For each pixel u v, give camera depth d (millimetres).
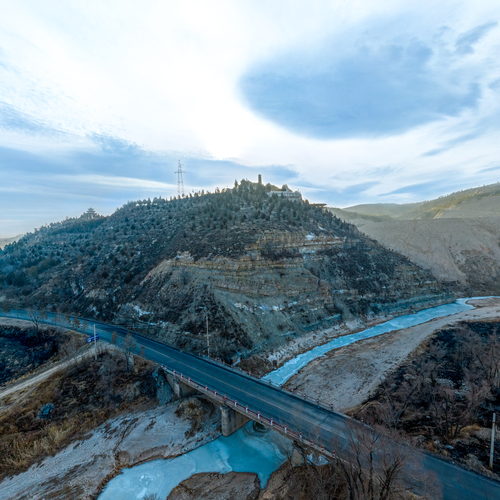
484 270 140000
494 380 46094
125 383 51250
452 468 29719
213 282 73062
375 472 26922
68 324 77938
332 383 51750
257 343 62250
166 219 125562
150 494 33750
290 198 150000
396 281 103000
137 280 86688
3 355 69188
